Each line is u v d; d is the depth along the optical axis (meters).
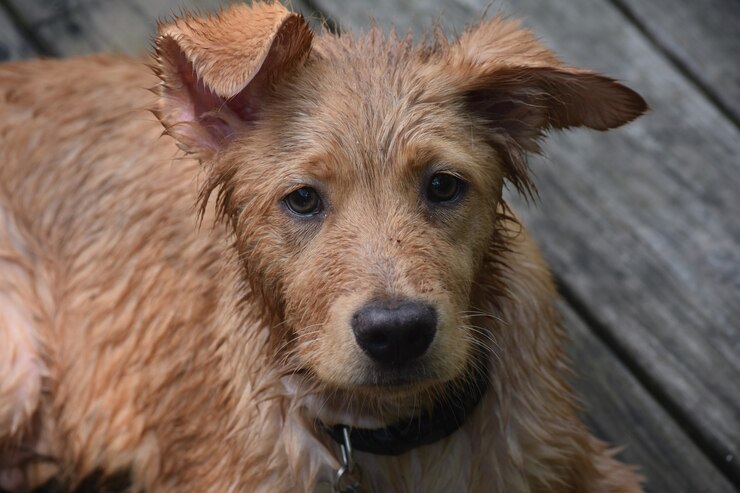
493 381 3.76
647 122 5.54
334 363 3.27
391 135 3.34
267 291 3.53
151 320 4.23
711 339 4.89
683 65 5.75
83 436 4.37
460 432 3.82
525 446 3.84
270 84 3.50
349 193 3.33
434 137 3.38
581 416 4.73
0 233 4.39
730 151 5.46
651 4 5.93
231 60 3.04
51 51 5.78
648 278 5.07
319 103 3.44
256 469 3.83
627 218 5.24
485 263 3.62
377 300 3.15
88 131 4.49
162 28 3.34
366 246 3.24
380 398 3.50
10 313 4.34
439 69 3.51
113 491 4.46
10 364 4.30
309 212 3.40
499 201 3.73
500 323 3.75
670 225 5.22
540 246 5.17
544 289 3.96
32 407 4.34
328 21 5.78
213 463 4.04
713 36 5.85
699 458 4.61
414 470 3.84
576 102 3.57
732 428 4.65
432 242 3.30
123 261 4.33
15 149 4.51
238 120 3.55
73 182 4.45
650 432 4.68
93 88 4.59
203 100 3.52
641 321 4.95
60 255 4.43
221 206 3.68
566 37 5.83
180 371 4.15
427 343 3.21
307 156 3.35
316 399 3.73
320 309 3.31
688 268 5.09
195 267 4.14
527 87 3.56
